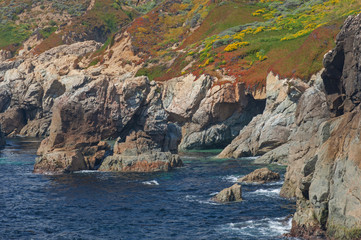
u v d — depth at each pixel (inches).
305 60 2819.9
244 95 3265.3
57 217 1270.9
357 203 875.4
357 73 1005.2
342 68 1131.3
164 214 1288.1
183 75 3821.4
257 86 3166.8
